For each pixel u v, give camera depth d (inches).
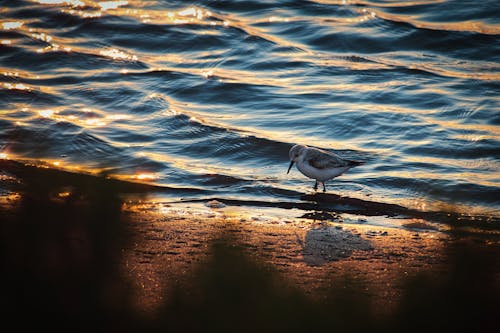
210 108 1075.3
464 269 321.4
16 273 295.7
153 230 577.9
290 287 287.0
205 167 874.8
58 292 285.0
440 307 282.8
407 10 1496.1
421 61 1273.4
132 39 1346.0
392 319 271.1
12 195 586.6
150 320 266.7
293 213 725.9
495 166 874.8
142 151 909.2
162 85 1145.4
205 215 686.5
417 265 526.3
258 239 598.5
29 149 888.9
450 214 569.9
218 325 256.8
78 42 1327.5
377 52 1325.0
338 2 1525.6
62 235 335.3
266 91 1129.4
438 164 879.1
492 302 287.7
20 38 1317.7
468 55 1309.1
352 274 434.3
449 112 1045.8
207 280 280.5
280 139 952.9
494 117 1026.7
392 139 960.9
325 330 255.4
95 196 381.4
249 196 783.1
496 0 1494.8
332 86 1152.2
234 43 1333.7
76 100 1077.1
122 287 306.2
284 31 1396.4
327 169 781.3
